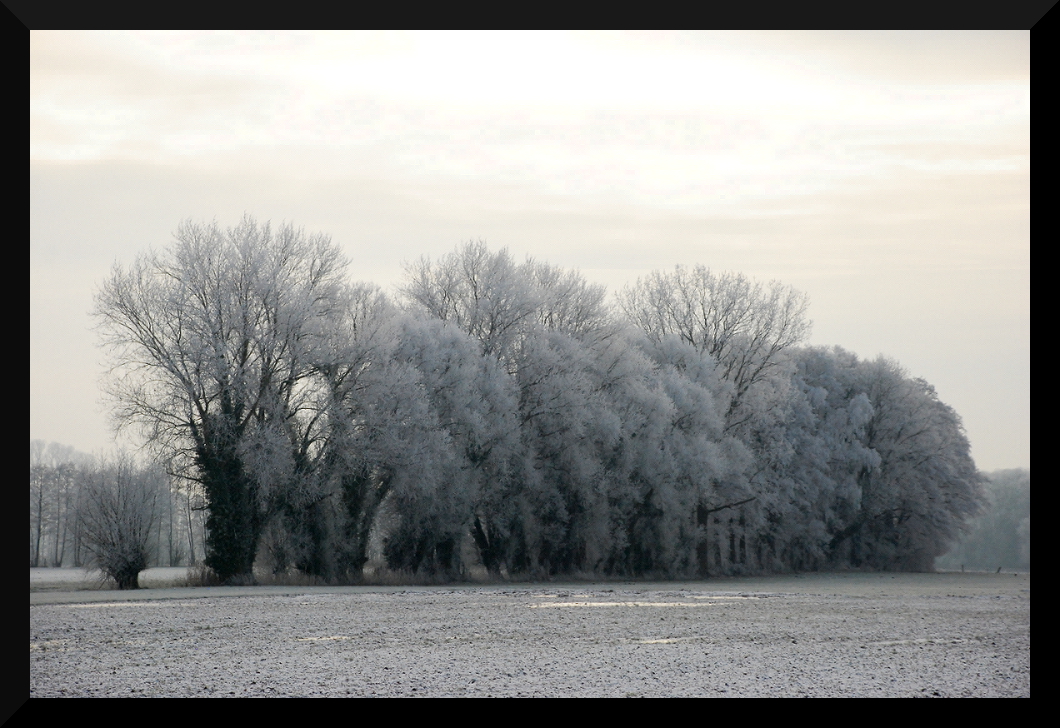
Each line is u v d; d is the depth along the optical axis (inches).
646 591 2534.5
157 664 1219.9
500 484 2883.9
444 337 2849.4
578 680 1155.9
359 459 2610.7
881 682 1194.0
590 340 3238.2
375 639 1443.2
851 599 2369.6
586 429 3036.4
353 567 2662.4
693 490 3196.4
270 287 2549.2
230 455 2485.2
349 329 2714.1
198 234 2551.7
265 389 2541.8
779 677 1205.1
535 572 2952.8
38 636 1439.5
